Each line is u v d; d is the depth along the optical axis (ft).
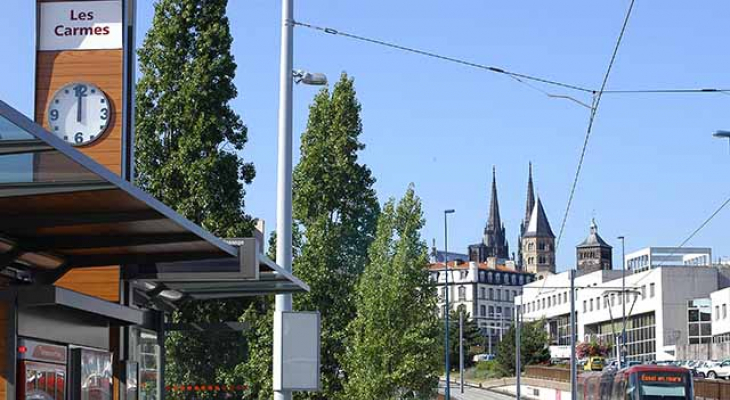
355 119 164.55
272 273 73.67
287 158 73.15
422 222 164.14
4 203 46.11
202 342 128.98
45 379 54.90
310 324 68.08
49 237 54.80
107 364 64.69
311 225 156.56
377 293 156.56
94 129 77.00
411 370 155.74
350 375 154.71
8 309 47.11
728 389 288.71
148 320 75.66
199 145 128.88
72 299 49.26
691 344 527.81
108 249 62.23
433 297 162.61
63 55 77.30
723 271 574.56
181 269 69.21
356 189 161.48
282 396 67.46
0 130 36.14
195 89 129.39
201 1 131.85
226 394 129.29
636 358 580.30
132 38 78.79
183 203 128.98
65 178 42.63
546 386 433.07
